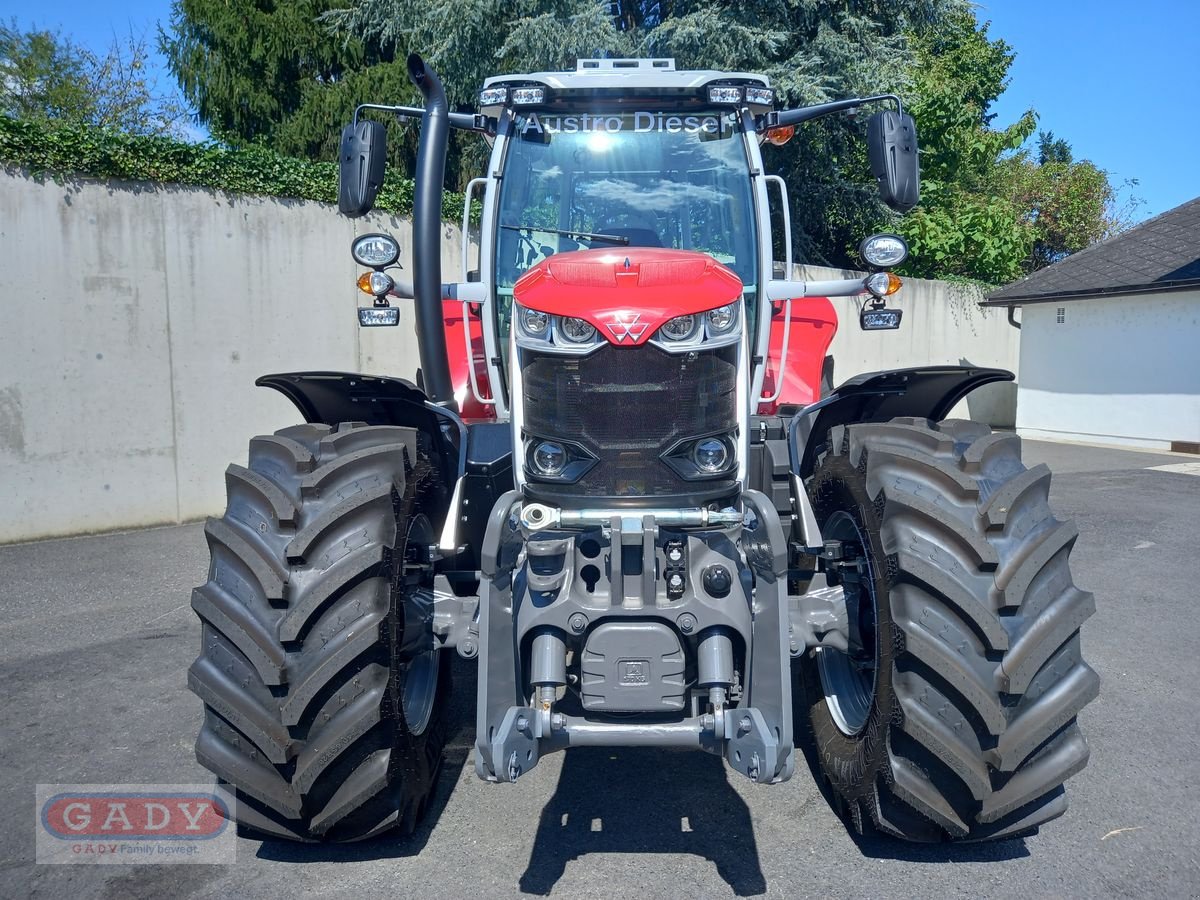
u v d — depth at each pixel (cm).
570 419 254
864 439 284
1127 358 1380
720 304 257
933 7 1420
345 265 866
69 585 610
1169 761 347
